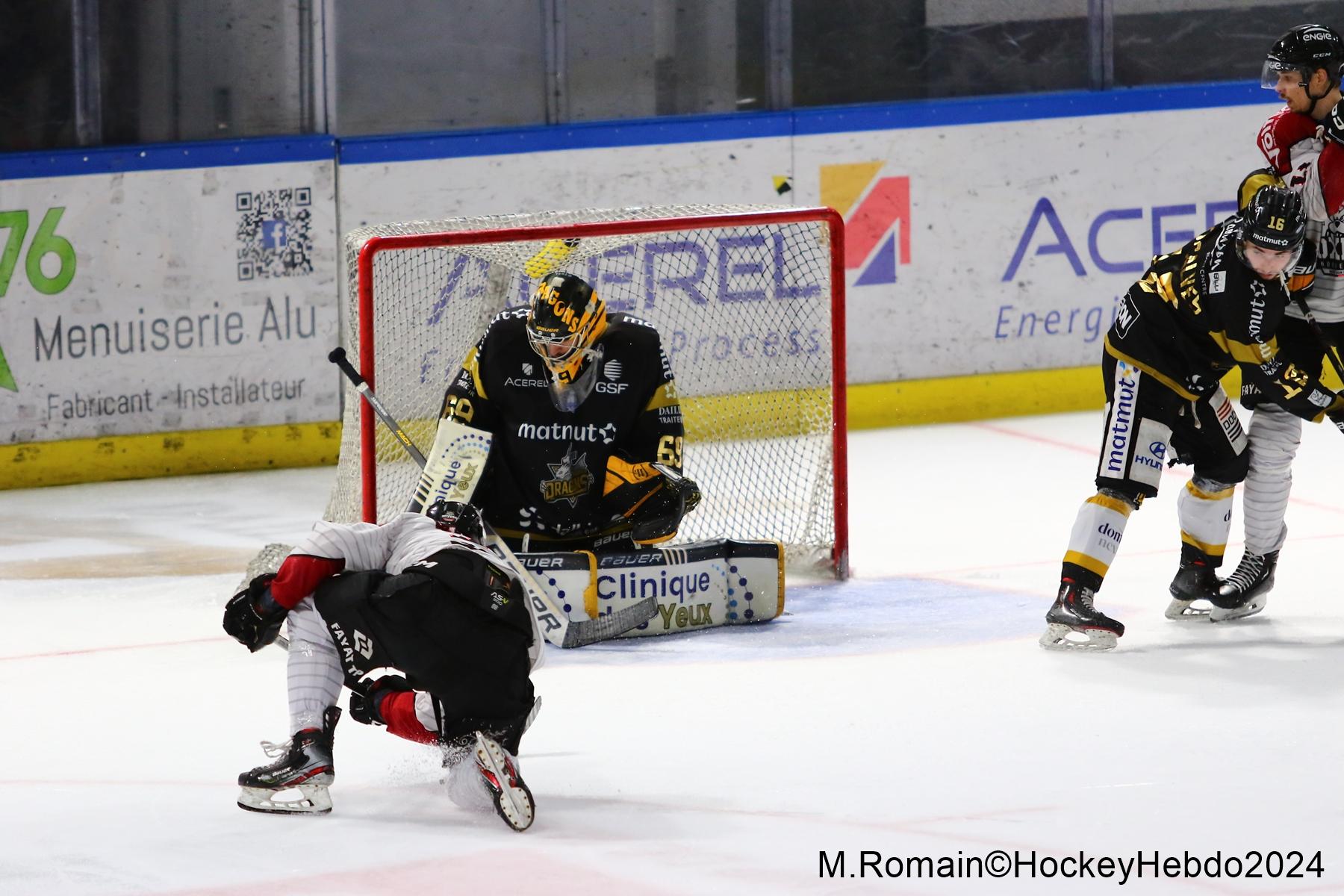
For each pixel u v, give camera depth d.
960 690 17.33
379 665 13.98
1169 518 25.53
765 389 31.30
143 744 16.14
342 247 31.23
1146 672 17.83
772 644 19.42
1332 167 18.89
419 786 14.75
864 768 14.92
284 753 14.04
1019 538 24.97
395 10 31.53
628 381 19.94
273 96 31.16
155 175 29.89
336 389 31.53
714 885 12.33
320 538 13.76
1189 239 35.25
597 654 19.16
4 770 15.40
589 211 23.84
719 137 32.81
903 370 33.97
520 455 20.05
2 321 29.36
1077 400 34.91
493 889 12.32
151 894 12.34
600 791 14.48
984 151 33.84
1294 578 21.88
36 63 29.81
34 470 29.84
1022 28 34.38
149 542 25.78
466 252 22.62
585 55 32.62
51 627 20.84
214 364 30.67
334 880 12.55
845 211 33.34
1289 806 13.79
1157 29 35.00
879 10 33.69
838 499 22.73
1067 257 34.56
